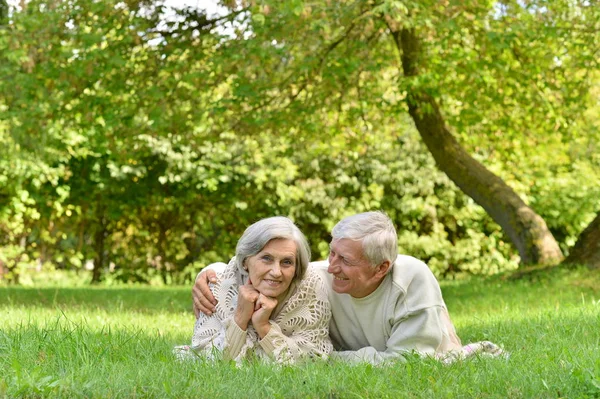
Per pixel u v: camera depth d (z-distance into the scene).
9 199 19.62
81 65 12.12
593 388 3.61
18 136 14.20
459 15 12.34
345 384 3.72
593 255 12.80
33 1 12.84
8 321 6.89
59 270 22.02
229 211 21.80
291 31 11.62
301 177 21.72
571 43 13.38
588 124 16.95
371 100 13.82
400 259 4.78
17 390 3.38
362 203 21.64
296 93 13.63
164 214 22.03
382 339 4.77
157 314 9.95
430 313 4.62
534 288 11.74
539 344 5.50
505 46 11.78
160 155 19.81
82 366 3.97
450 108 15.80
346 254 4.47
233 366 4.09
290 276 4.45
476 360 4.48
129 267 22.17
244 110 13.78
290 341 4.46
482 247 22.30
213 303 4.69
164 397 3.46
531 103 15.21
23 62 12.60
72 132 17.61
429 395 3.60
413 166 21.27
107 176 20.14
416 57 13.20
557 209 21.70
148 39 12.78
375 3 11.66
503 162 17.11
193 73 12.28
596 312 7.51
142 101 12.91
